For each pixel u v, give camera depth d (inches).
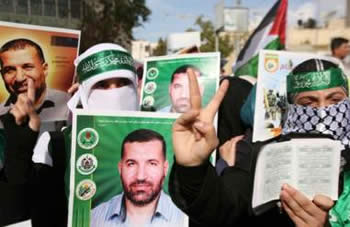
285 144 73.9
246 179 83.5
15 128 93.2
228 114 137.6
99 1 566.9
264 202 72.1
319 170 74.0
